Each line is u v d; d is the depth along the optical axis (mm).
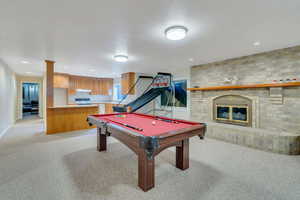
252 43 2969
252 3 1667
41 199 1658
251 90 3840
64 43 2912
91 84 7738
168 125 2455
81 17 1978
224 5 1710
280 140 3002
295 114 3195
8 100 5199
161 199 1681
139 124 2541
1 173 2203
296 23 2137
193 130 2152
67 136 4219
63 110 4648
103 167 2416
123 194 1760
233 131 3641
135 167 2426
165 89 6527
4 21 2057
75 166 2439
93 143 3623
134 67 5418
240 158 2791
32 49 3250
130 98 6875
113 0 1620
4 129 4637
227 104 4336
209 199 1679
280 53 3357
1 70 4172
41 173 2211
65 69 5660
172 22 2121
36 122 6387
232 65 4188
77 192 1785
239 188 1880
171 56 3934
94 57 3951
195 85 5160
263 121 3658
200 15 1932
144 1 1645
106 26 2234
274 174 2223
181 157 2352
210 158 2789
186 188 1882
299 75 3119
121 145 3488
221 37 2658
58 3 1665
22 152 3014
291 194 1763
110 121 2818
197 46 3141
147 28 2307
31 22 2096
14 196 1700
